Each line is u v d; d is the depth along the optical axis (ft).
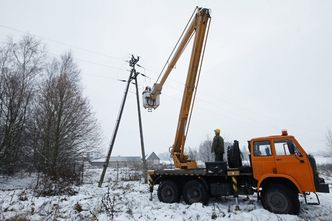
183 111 37.47
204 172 31.22
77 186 51.70
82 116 75.10
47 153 62.64
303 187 25.36
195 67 36.68
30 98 70.08
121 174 83.25
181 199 35.42
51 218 25.63
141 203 32.89
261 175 27.76
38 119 69.10
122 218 24.54
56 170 50.42
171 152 39.17
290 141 26.96
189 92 37.14
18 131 64.08
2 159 58.80
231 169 29.58
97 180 70.08
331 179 66.95
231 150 31.76
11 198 35.81
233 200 33.53
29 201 34.60
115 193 41.32
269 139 28.22
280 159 26.94
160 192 34.81
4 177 60.85
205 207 28.91
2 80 64.39
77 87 77.20
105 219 24.53
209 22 36.60
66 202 32.86
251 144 29.35
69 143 69.56
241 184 29.84
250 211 26.71
